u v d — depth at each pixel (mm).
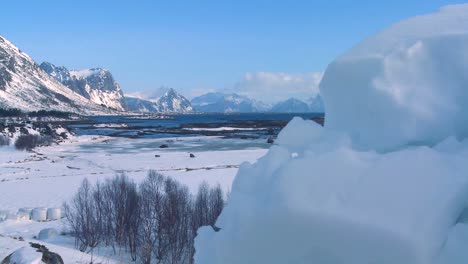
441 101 4117
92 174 55562
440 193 3541
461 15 4562
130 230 26906
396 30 4711
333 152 3996
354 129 4484
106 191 33688
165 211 26234
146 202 28172
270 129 131250
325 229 3666
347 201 3666
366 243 3535
